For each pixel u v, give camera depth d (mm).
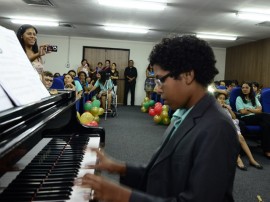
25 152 1135
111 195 665
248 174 3074
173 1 4863
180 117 824
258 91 5738
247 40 8633
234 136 681
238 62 9656
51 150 1236
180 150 720
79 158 1134
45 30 8648
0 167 885
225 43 9414
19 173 974
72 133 1585
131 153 3578
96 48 9828
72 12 6113
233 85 7359
